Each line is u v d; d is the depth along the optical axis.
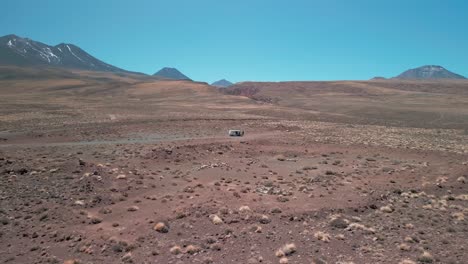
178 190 23.67
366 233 16.39
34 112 81.94
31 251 14.50
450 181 27.14
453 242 15.44
